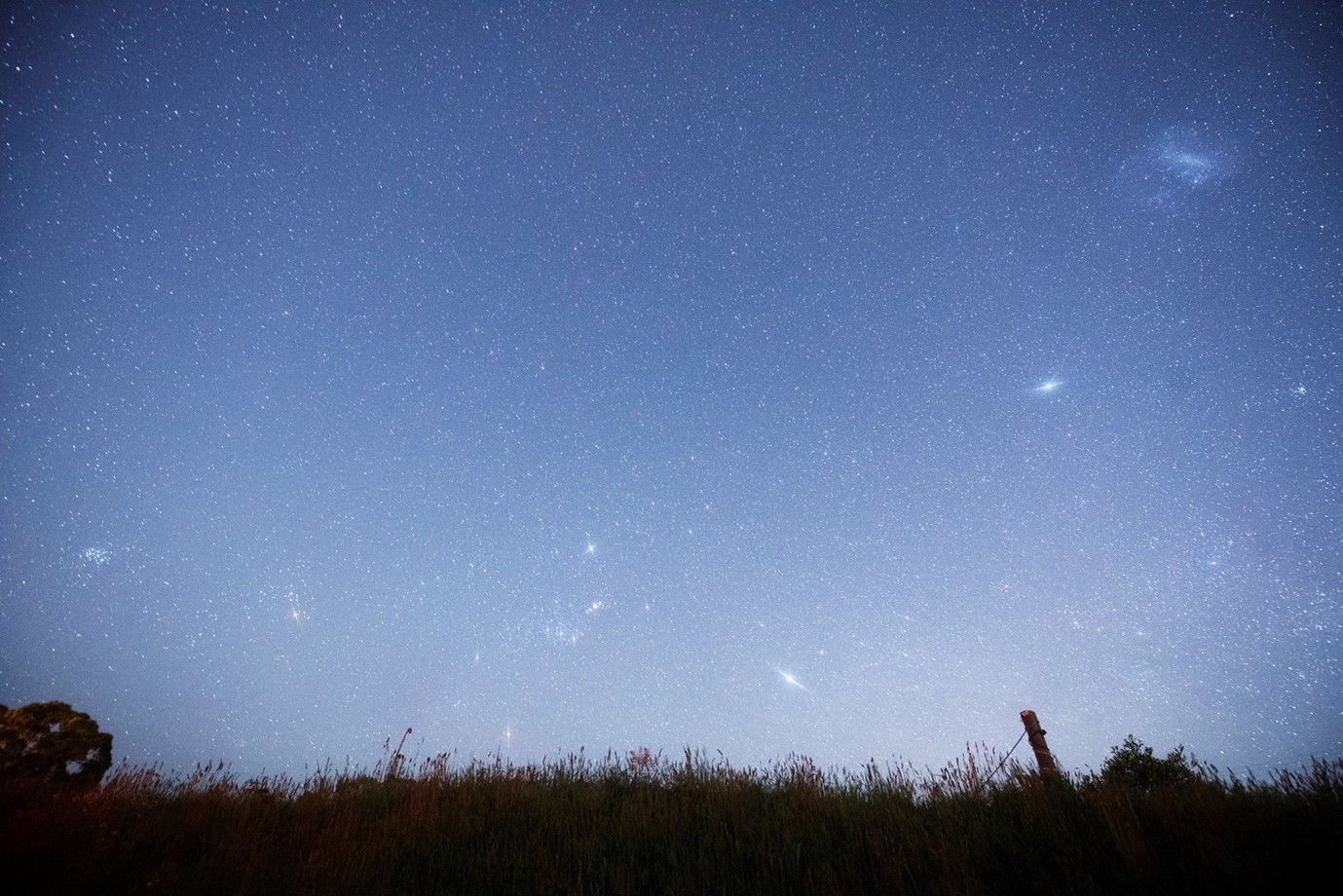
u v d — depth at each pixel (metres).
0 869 4.56
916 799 6.12
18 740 11.62
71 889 4.37
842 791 6.57
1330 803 4.13
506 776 8.09
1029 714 6.70
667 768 8.20
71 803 6.38
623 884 4.32
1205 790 4.79
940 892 3.73
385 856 5.04
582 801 6.69
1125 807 4.50
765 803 6.20
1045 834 4.48
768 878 4.20
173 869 4.81
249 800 6.99
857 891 3.95
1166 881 3.62
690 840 5.20
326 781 7.89
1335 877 3.42
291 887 4.42
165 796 7.18
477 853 5.23
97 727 12.37
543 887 4.36
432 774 8.04
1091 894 3.59
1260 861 3.60
